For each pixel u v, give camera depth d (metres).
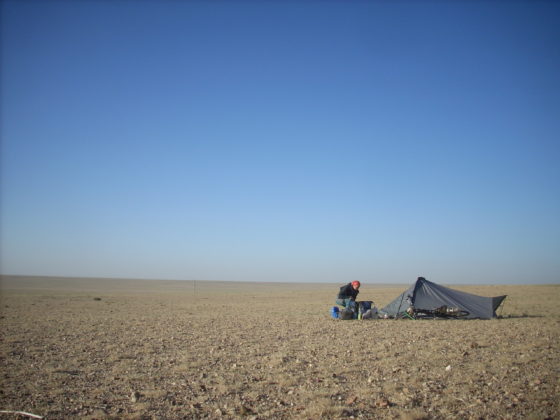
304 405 8.12
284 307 34.50
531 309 29.09
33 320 24.09
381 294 55.16
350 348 13.97
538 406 7.93
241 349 14.20
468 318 22.70
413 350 13.38
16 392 9.28
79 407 8.22
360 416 7.50
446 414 7.55
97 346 15.06
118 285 125.56
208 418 7.54
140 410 8.00
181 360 12.48
